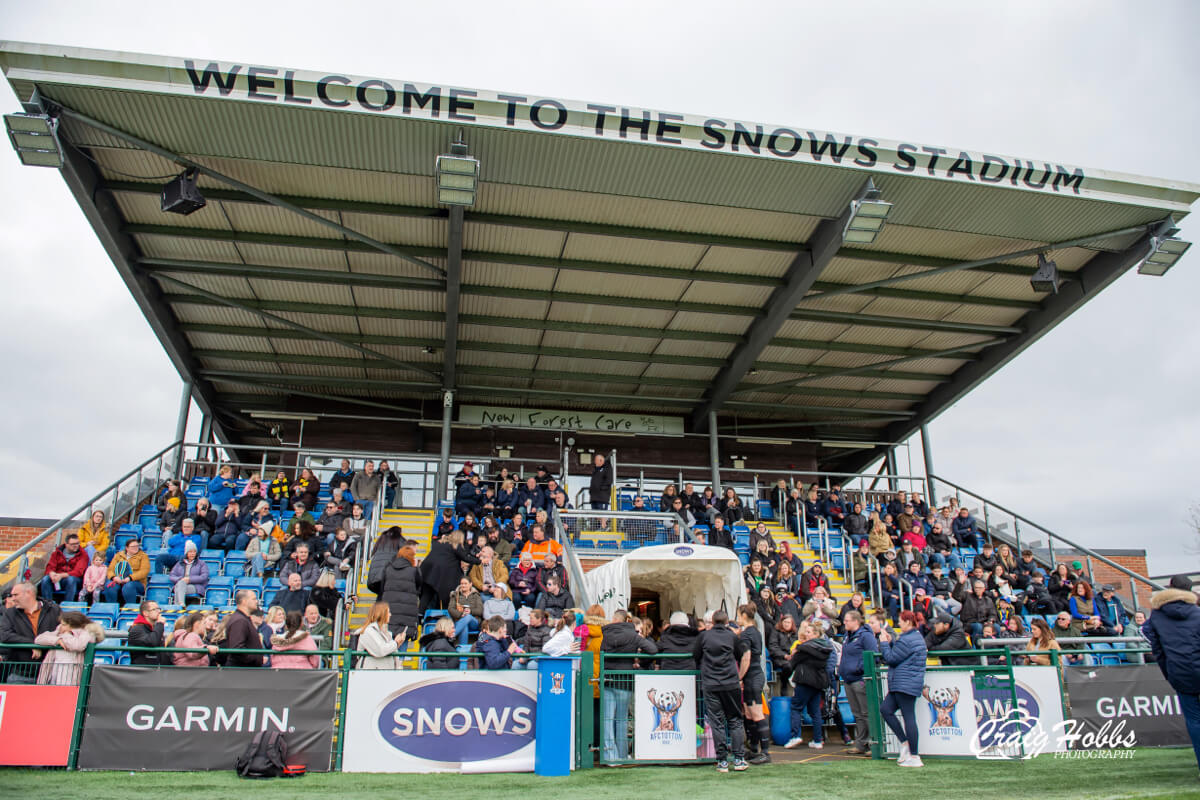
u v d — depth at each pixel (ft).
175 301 60.90
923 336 68.49
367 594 51.83
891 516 67.77
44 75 39.91
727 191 48.93
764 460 82.12
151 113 42.11
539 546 52.39
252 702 27.61
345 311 62.75
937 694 32.14
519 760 28.58
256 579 47.73
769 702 37.78
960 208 50.98
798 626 44.73
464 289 60.08
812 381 75.51
